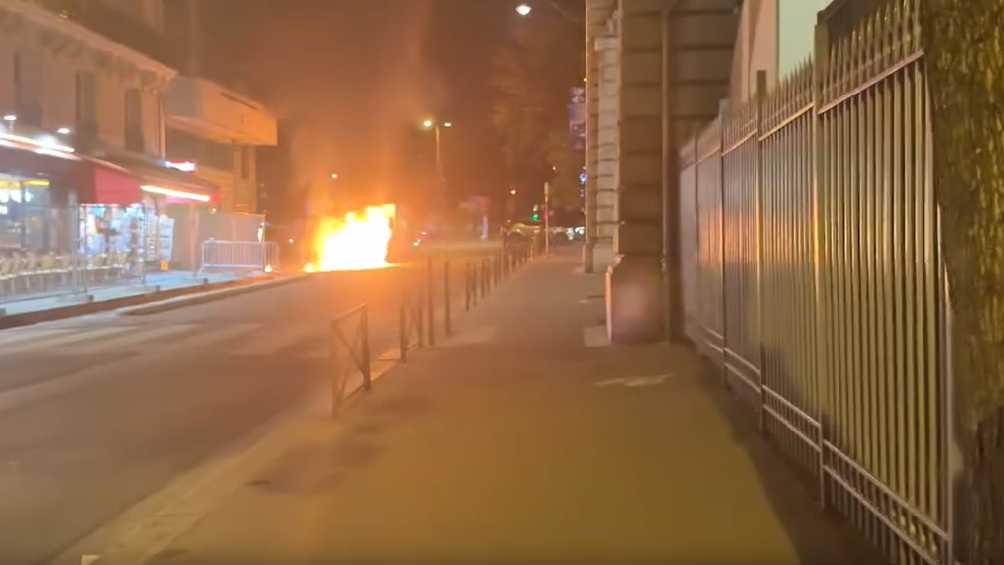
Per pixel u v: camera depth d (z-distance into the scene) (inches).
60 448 357.1
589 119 1321.4
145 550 231.0
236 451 350.0
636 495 258.5
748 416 349.7
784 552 213.6
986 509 123.4
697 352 497.0
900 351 183.0
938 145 129.3
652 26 555.8
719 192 400.8
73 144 1154.7
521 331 655.1
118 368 551.2
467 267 831.1
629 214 560.4
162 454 346.6
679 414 359.6
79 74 1230.9
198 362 570.6
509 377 460.1
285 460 307.6
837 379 227.8
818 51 241.8
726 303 390.6
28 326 790.5
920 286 171.6
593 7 1293.1
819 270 240.8
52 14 1117.7
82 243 1059.9
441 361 523.5
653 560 211.2
